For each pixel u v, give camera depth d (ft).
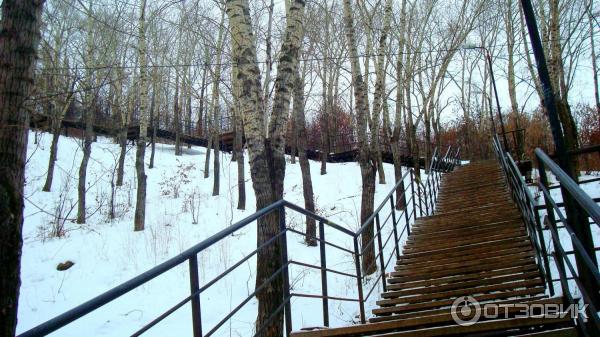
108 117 90.12
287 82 19.40
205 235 38.09
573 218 9.26
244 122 18.34
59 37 56.54
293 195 53.42
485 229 23.61
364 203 31.09
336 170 67.77
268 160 18.90
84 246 35.29
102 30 55.36
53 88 44.42
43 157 68.90
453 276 17.35
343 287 25.80
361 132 32.17
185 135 89.56
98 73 53.01
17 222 8.64
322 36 69.82
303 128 42.01
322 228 14.03
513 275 15.84
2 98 9.11
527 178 41.57
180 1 44.91
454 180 44.57
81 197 45.11
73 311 4.80
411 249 22.97
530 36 12.55
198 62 70.18
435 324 11.53
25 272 30.12
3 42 9.38
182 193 57.47
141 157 42.86
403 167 73.41
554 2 38.73
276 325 15.87
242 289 26.08
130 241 36.63
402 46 48.19
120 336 19.92
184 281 27.30
